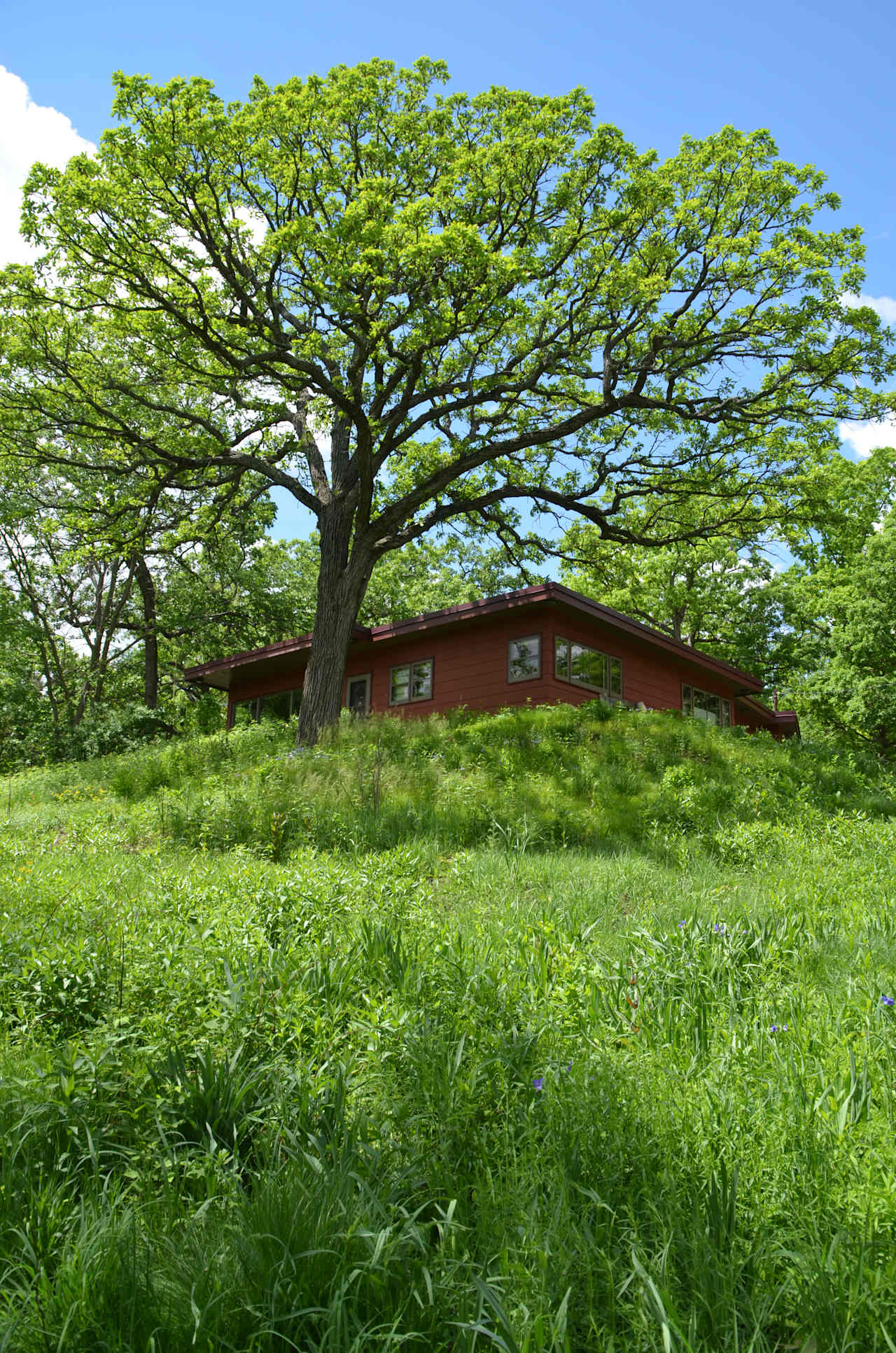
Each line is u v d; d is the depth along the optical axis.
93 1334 2.34
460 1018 4.24
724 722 29.86
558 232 19.53
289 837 11.07
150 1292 2.45
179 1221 2.86
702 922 5.86
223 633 38.62
